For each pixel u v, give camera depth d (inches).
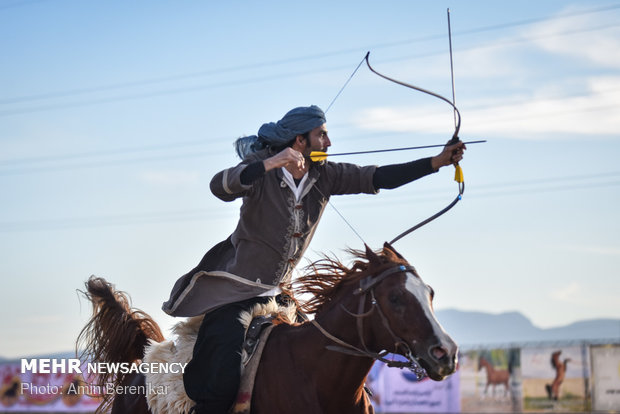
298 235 281.6
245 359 275.0
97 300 344.2
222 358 272.7
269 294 288.7
